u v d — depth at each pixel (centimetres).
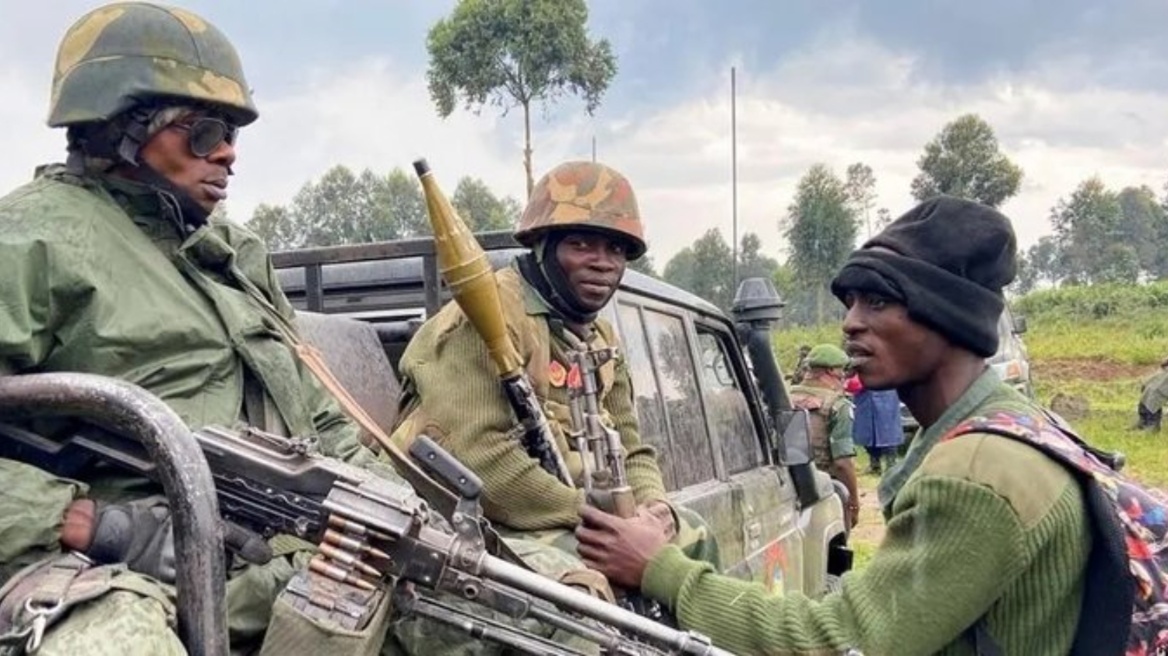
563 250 296
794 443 476
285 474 200
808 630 202
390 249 359
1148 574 188
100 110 218
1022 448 189
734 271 726
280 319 247
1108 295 3556
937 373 205
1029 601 188
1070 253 5684
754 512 434
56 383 183
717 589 218
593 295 298
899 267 202
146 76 220
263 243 263
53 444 205
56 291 208
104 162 224
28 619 173
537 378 287
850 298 210
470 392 276
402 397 297
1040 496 185
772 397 495
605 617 200
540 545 248
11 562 191
